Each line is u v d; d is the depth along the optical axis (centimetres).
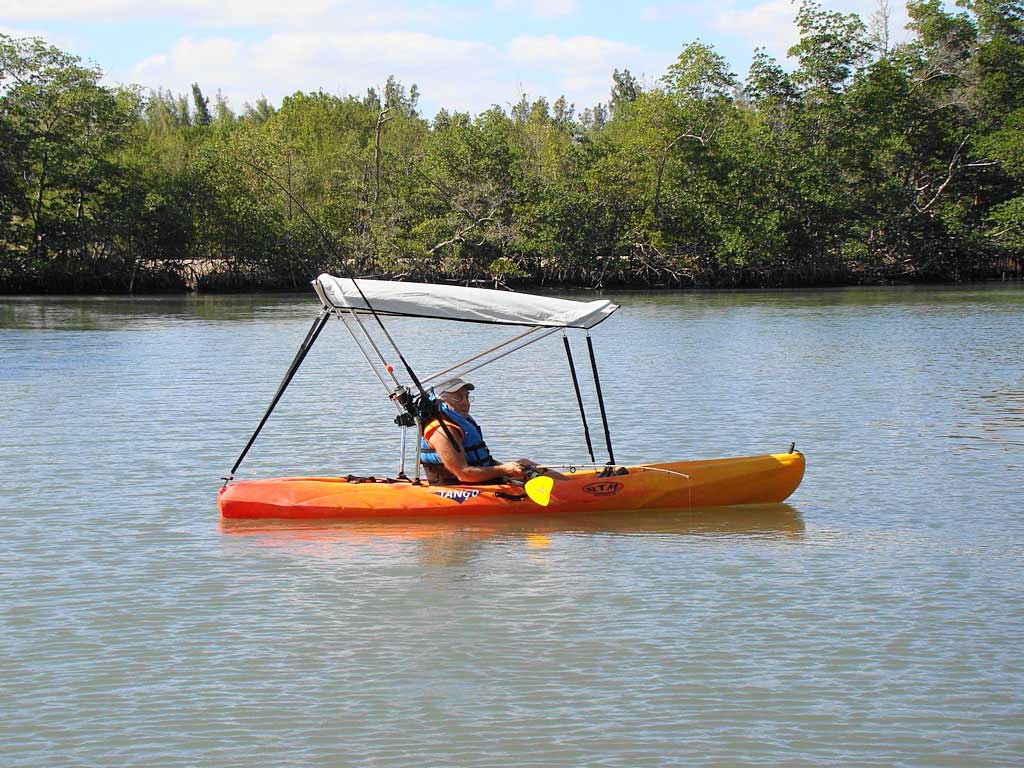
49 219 5500
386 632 734
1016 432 1465
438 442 1014
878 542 946
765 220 6116
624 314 4112
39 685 655
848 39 6494
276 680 660
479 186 6062
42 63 5434
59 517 1034
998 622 748
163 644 716
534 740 583
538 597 801
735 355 2514
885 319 3678
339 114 8306
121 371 2220
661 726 597
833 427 1511
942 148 6700
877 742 579
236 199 5891
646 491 1041
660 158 6322
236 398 1827
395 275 5997
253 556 907
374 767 558
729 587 822
